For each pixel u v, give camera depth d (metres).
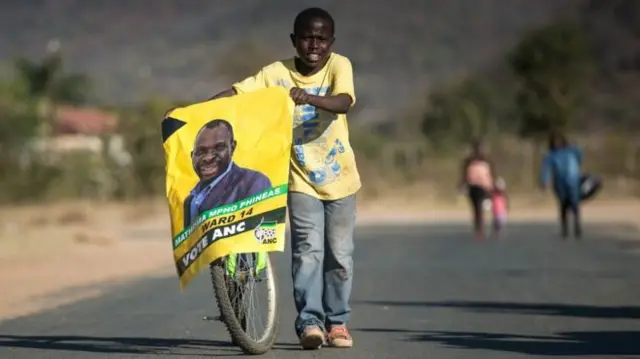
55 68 192.38
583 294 32.44
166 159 20.56
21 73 189.38
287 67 21.47
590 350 21.66
